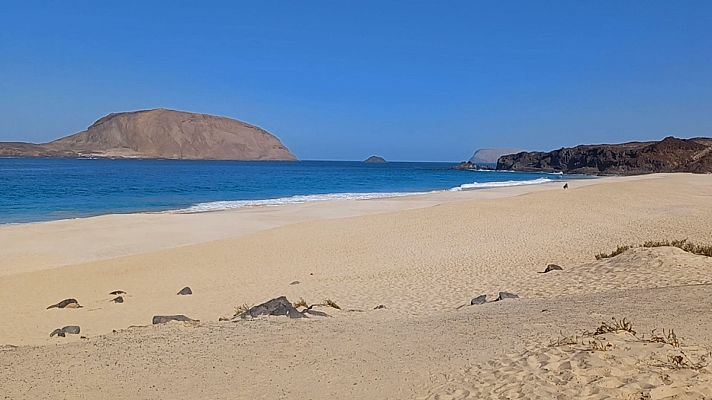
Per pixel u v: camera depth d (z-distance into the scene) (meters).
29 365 6.65
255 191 53.53
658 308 7.19
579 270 12.59
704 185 48.34
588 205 29.81
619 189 39.12
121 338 7.96
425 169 152.12
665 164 106.75
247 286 13.80
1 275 15.57
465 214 26.27
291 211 31.45
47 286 14.16
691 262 11.55
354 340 7.14
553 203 30.39
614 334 5.83
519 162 145.88
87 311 11.60
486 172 132.00
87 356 6.97
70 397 5.52
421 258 16.67
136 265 16.59
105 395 5.54
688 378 4.61
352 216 28.83
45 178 67.88
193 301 12.28
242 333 7.78
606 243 17.64
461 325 7.57
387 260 16.62
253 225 25.61
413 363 5.93
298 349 6.82
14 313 11.55
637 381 4.60
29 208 34.47
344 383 5.53
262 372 6.00
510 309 8.54
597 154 121.44
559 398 4.50
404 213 27.08
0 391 5.71
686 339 5.62
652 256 12.13
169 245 20.70
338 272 15.21
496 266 14.77
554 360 5.29
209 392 5.50
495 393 4.81
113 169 103.69
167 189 54.34
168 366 6.38
